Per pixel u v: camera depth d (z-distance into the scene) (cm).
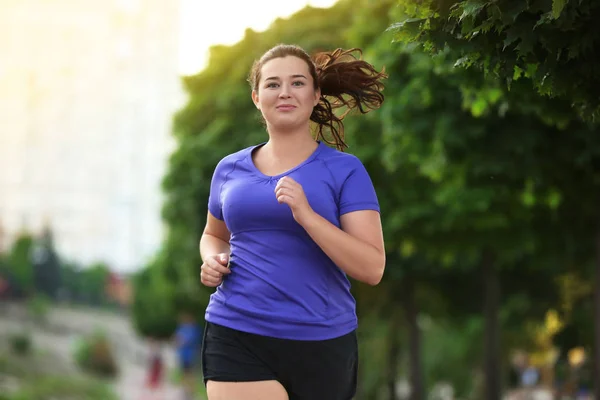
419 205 3344
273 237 688
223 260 703
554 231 3231
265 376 684
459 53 924
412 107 2331
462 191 2977
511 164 2244
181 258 5812
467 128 2234
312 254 686
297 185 666
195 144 4681
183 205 4853
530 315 5078
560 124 1523
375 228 694
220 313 698
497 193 2661
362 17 2967
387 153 2566
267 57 717
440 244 3469
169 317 10650
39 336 11112
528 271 4769
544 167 2275
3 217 19888
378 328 5600
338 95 789
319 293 686
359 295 4894
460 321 5278
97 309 14688
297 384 689
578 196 2436
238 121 4603
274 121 703
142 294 10956
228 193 706
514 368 6134
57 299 14325
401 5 921
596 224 2602
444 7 880
